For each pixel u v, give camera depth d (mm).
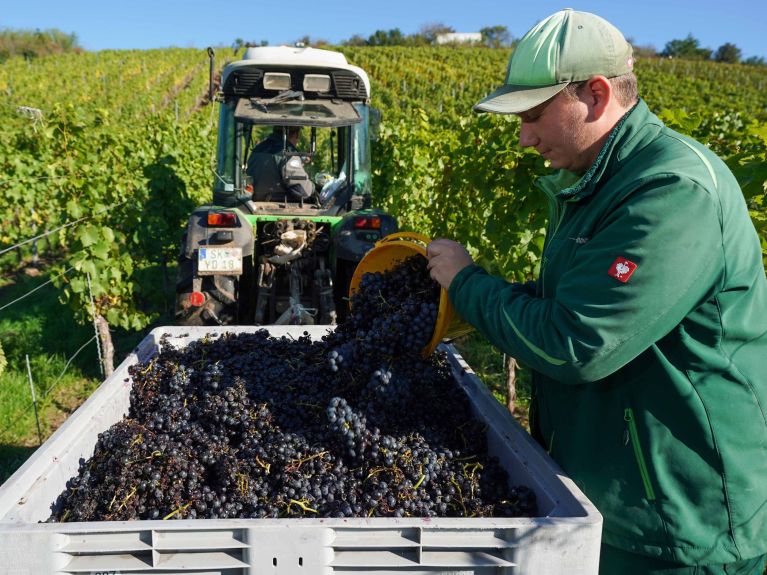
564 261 1766
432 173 9289
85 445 2002
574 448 1836
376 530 1518
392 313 2189
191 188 11172
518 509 1829
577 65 1598
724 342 1621
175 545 1491
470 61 49688
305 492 1871
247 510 1874
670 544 1680
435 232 7465
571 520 1534
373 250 2467
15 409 4973
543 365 1623
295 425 2236
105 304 5883
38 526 1472
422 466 1940
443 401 2365
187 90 43438
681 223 1470
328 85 5160
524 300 1708
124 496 1857
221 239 4793
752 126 4453
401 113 29734
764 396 1675
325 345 2557
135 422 2275
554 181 1938
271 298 5156
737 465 1654
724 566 1698
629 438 1709
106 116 10398
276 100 5090
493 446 2156
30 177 10312
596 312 1514
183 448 2094
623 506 1727
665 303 1483
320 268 5254
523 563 1522
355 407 2123
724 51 82750
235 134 5293
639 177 1549
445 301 1994
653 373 1662
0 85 42250
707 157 1593
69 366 5914
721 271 1538
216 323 4863
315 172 5645
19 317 7297
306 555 1504
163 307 8141
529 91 1635
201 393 2449
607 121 1665
